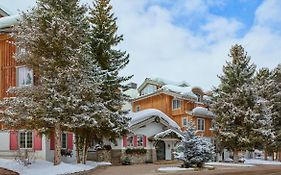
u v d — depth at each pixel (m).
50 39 24.70
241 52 46.31
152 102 61.28
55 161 25.16
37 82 28.48
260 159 56.31
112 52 32.97
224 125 43.66
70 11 26.53
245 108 43.47
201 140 30.84
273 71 56.28
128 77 33.47
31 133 30.62
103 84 30.67
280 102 51.88
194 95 57.00
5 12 36.66
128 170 27.61
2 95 31.80
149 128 44.34
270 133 41.75
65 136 33.56
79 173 24.03
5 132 30.98
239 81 45.44
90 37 30.11
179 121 56.53
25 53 25.22
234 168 32.56
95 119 26.45
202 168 29.84
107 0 32.94
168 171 26.27
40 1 25.86
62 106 24.08
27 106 23.66
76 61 24.67
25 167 24.22
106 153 39.09
